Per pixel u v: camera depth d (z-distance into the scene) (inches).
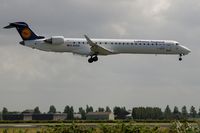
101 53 6363.2
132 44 6471.5
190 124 2947.8
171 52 6638.8
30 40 6427.2
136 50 6505.9
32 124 5300.2
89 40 6082.7
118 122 2965.1
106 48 6437.0
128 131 2834.6
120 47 6461.6
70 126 2903.5
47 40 6318.9
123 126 2866.6
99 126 2923.2
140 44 6501.0
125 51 6496.1
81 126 2962.6
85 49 6378.0
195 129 2864.2
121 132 2827.3
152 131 2888.8
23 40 6446.9
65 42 6353.3
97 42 6451.8
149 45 6520.7
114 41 6471.5
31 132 3361.2
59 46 6363.2
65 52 6461.6
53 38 6299.2
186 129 2861.7
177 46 6614.2
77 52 6387.8
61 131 2883.9
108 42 6451.8
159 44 6550.2
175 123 2935.5
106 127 2869.1
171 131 2972.4
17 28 6451.8
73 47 6368.1
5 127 4409.5
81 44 6373.0
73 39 6392.7
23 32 6432.1
